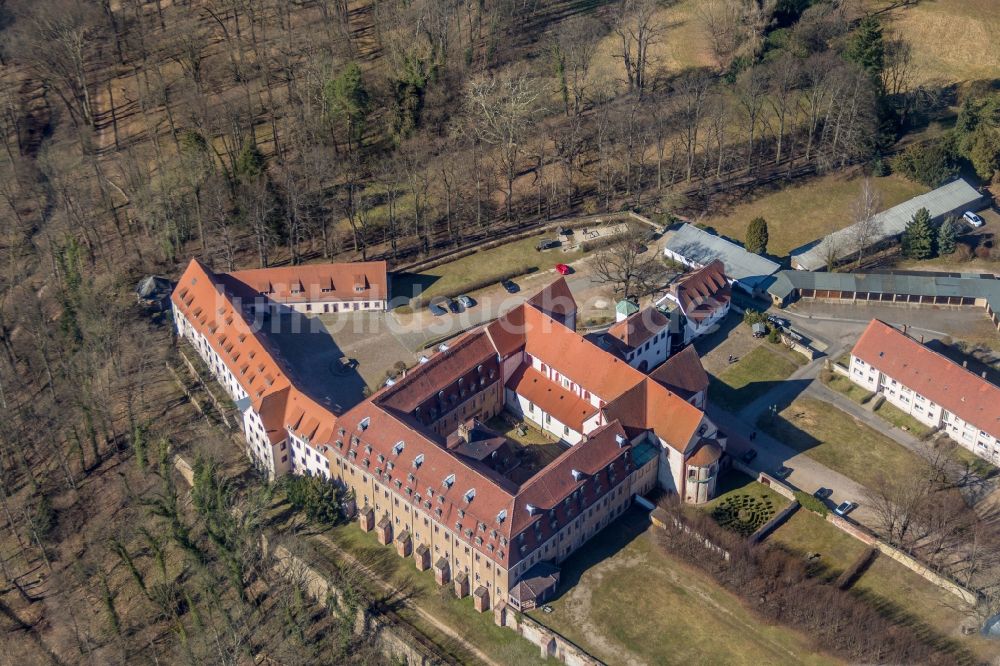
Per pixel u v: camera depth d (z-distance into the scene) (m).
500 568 171.25
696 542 182.62
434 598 180.88
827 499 193.50
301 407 198.25
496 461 191.12
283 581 187.88
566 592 177.75
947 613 172.75
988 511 191.00
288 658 177.25
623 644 169.88
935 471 197.12
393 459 184.00
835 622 169.12
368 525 191.88
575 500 179.12
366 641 178.62
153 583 194.88
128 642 187.25
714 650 168.88
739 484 196.88
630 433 192.25
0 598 197.50
